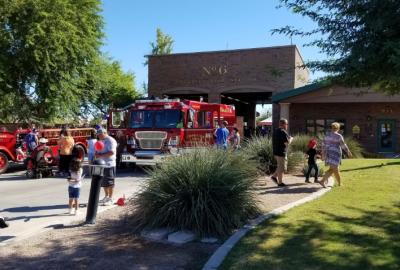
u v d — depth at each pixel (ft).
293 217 26.63
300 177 45.01
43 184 46.68
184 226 24.53
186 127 56.44
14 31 72.64
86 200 36.60
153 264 20.22
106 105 116.88
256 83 106.52
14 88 77.20
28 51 72.02
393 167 51.08
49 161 53.16
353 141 76.07
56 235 25.07
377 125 94.89
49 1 74.02
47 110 80.43
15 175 55.21
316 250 20.38
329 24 19.81
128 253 21.79
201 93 113.80
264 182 39.24
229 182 26.08
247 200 26.50
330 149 38.01
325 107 97.66
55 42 73.20
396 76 18.19
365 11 18.45
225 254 20.29
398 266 18.26
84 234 25.20
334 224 24.89
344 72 20.27
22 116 80.12
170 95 119.75
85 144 68.28
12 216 30.37
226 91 109.91
